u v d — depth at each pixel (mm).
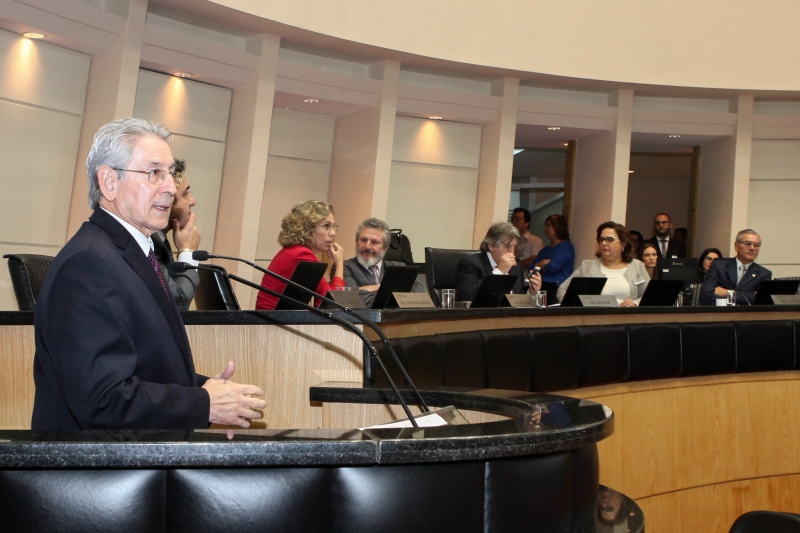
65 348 1202
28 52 5324
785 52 7398
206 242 6523
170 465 844
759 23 7383
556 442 987
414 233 7750
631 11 7301
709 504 3822
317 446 873
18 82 5281
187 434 901
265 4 5938
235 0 5742
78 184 5668
